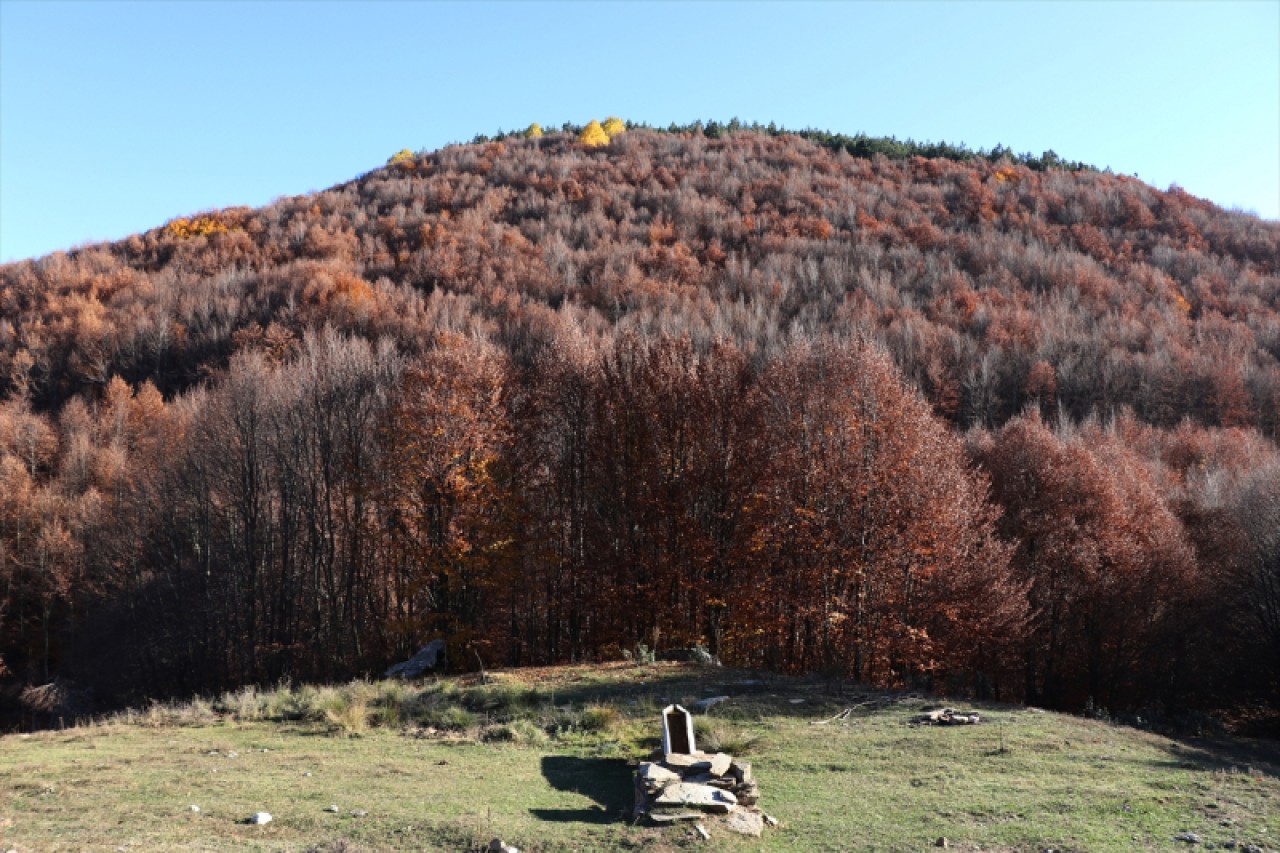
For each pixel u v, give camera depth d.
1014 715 17.73
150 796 11.29
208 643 42.69
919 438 29.62
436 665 29.44
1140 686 38.16
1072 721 17.45
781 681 21.22
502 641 38.22
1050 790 11.84
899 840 9.77
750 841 9.75
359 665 38.06
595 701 18.78
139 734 16.50
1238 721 36.00
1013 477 39.47
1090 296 96.50
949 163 161.38
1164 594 35.88
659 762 12.42
